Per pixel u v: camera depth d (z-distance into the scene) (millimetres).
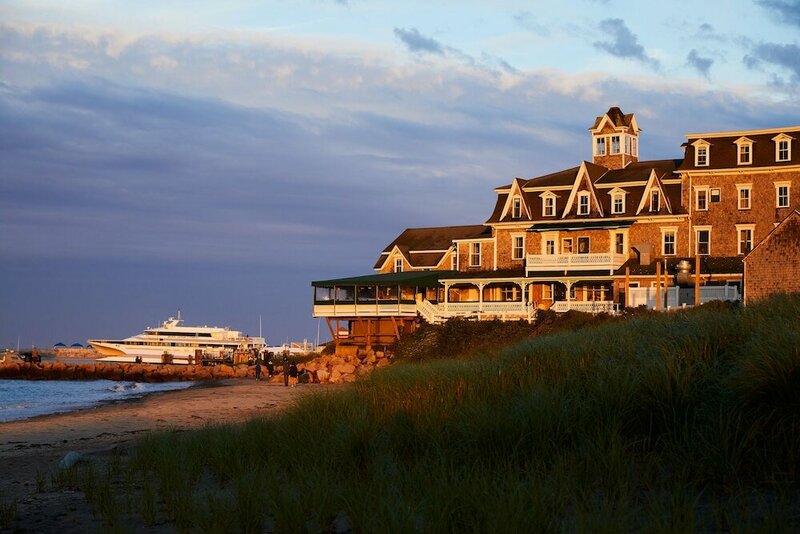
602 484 18141
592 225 93562
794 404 19406
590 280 89938
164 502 20625
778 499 16797
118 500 21188
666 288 75188
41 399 81688
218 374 122562
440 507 16359
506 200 101688
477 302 91375
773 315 25719
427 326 89750
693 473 18500
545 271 93562
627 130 103625
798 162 84562
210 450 25734
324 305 97812
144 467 25109
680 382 21844
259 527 17453
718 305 62625
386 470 20141
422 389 27250
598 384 22969
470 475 18172
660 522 15000
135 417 49188
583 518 15117
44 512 20297
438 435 22344
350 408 26828
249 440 26016
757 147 87000
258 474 20938
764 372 19938
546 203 98312
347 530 17000
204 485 22609
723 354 24062
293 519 16938
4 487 24734
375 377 32906
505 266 100000
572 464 18812
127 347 175875
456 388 26516
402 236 119125
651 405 21688
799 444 18250
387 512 16266
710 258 87188
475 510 16266
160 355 174750
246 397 61719
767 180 86062
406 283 93875
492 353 34688
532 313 86500
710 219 88188
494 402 24484
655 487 18047
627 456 19547
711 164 88500
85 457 30312
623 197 94125
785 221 64125
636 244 91812
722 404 20500
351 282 95875
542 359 27547
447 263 109875
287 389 69750
